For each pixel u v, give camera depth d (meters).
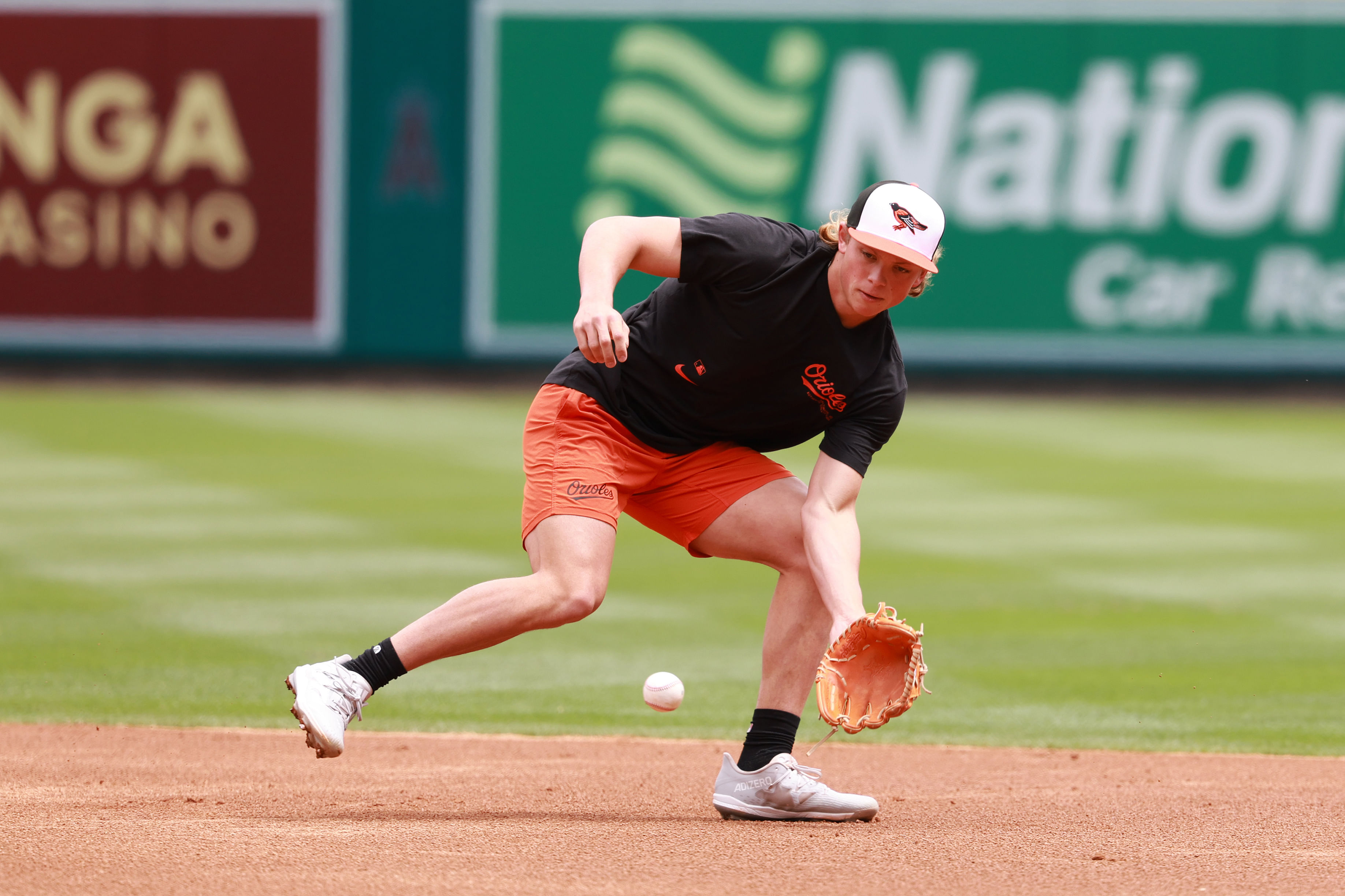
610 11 63.44
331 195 63.69
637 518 15.97
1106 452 51.38
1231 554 35.56
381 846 13.54
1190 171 62.94
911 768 18.91
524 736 20.34
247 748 19.05
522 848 13.58
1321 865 13.52
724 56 63.62
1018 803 16.52
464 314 64.19
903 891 12.41
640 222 14.12
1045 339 63.75
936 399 64.88
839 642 14.09
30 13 63.22
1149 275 63.31
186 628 27.19
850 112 63.56
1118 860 13.61
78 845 13.38
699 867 13.01
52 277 64.06
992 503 42.28
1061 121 63.03
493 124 63.62
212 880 12.27
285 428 54.47
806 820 15.20
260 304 64.06
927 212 13.85
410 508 40.44
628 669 25.20
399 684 24.06
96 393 62.56
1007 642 27.23
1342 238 62.62
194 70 63.47
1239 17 62.25
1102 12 62.62
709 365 14.62
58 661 24.59
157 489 42.66
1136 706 22.86
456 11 63.22
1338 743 20.61
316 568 32.75
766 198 63.94
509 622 14.19
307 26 63.19
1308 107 62.38
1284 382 65.56
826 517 14.86
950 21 63.03
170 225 63.94
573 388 14.80
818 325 14.36
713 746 19.86
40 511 39.28
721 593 31.64
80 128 63.69
